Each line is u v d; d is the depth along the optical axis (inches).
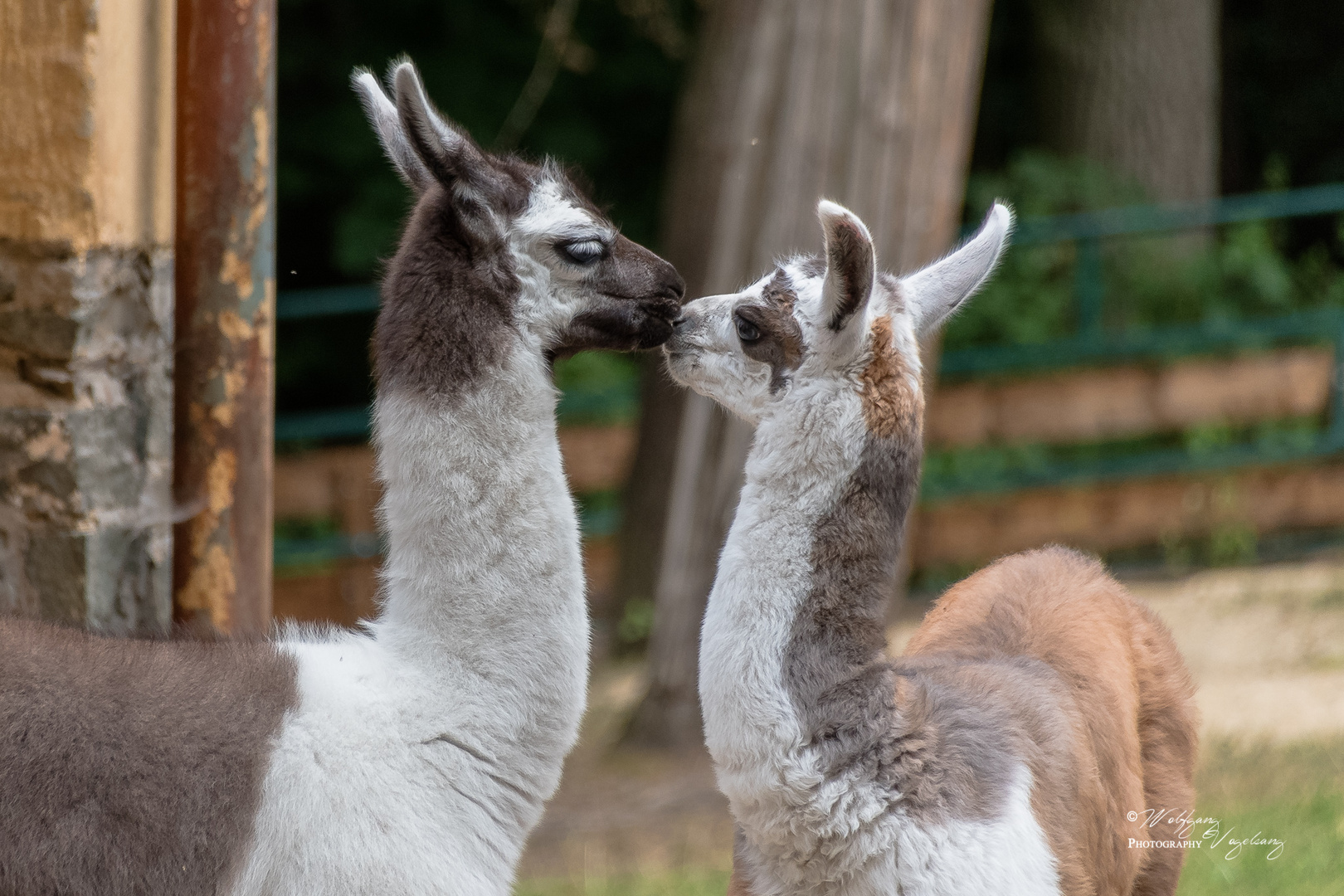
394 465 367.2
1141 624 468.4
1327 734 813.9
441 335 367.2
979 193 1450.5
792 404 369.4
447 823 355.3
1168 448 1318.9
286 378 1366.9
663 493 1137.4
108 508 470.9
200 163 482.0
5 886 312.2
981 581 480.7
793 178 903.7
